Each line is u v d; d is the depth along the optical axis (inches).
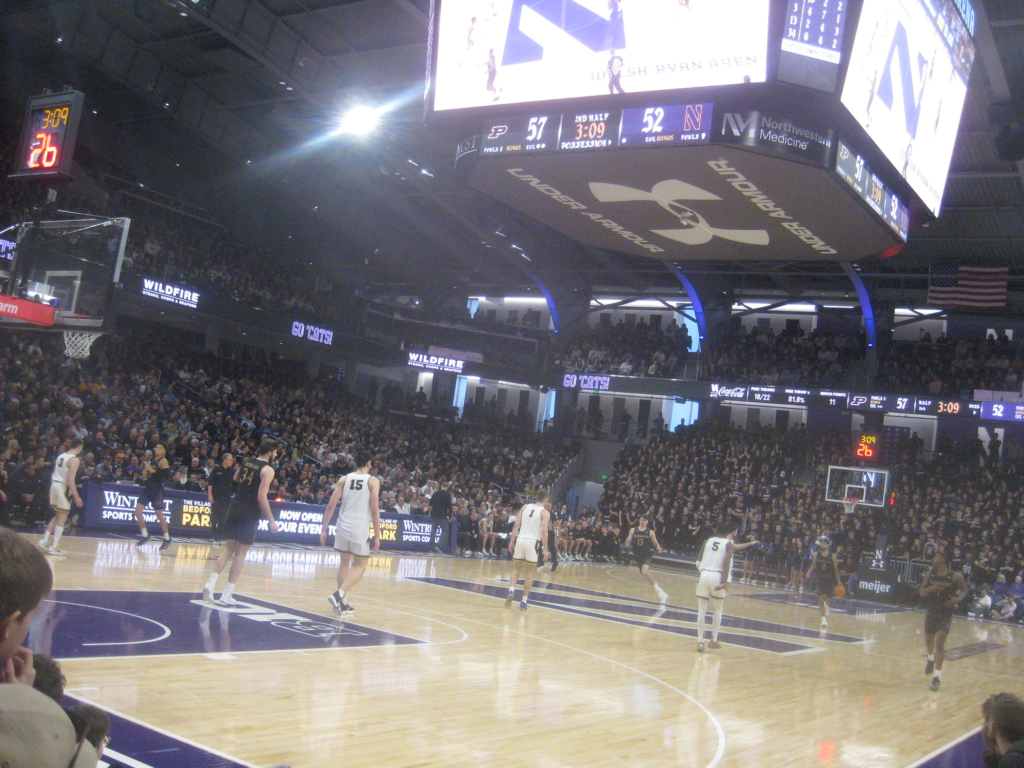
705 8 551.8
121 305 1187.3
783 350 1476.4
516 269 1640.0
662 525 1283.2
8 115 1206.9
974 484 1221.7
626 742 246.1
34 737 66.3
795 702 343.6
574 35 599.5
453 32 645.3
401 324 1563.7
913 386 1333.7
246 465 395.5
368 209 1523.1
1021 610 959.0
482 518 1005.8
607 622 529.3
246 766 184.7
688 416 1627.7
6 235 913.5
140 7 1015.0
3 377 825.5
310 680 271.0
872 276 1311.5
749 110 557.3
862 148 600.1
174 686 241.9
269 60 956.0
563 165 655.8
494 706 269.3
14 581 66.7
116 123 1306.6
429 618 442.6
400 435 1326.3
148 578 441.4
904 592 1044.5
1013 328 1448.1
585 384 1560.0
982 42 722.8
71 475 499.8
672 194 697.6
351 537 398.9
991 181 975.6
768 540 1200.8
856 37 524.7
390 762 200.4
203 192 1424.7
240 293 1239.5
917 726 326.0
